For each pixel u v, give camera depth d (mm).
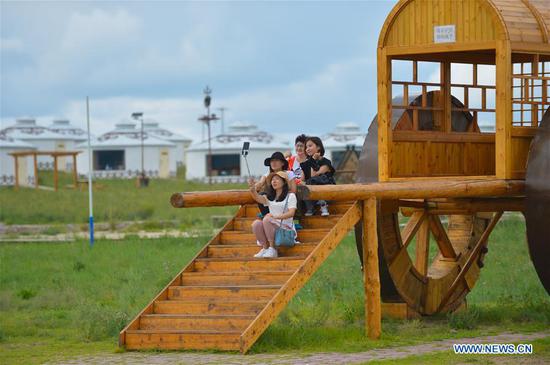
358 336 17062
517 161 17562
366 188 16781
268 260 16703
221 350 15594
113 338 17703
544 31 17578
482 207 19125
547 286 16625
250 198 16891
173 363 14695
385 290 19312
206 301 16375
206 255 17531
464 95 20219
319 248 16281
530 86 18047
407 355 15344
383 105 18297
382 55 18266
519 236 33125
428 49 17812
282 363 14547
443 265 20797
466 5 17500
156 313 16562
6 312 21438
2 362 15438
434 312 20000
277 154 16938
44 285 25984
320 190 16328
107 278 26781
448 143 19422
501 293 22359
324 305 19750
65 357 15773
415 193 16953
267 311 15523
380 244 18703
